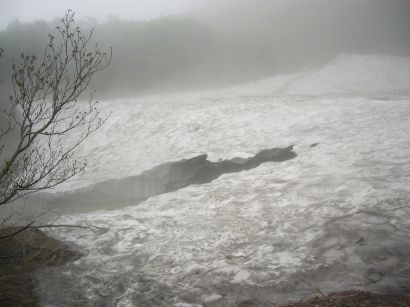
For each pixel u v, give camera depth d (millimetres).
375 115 13320
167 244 6137
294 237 5871
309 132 12703
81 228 6988
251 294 4477
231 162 11344
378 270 4590
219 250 5781
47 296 4547
